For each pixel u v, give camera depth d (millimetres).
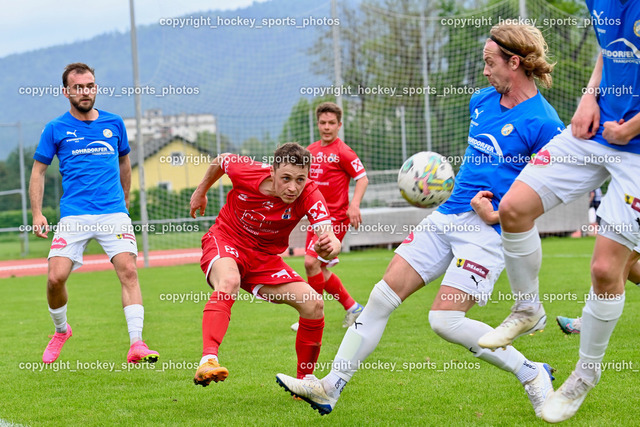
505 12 25797
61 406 5000
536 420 4344
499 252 4473
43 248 28047
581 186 3906
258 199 4805
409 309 9078
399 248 4605
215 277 4805
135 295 6250
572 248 17172
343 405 4844
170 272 16141
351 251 19922
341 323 8367
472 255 4430
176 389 5449
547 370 4594
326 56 25000
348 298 8109
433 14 34938
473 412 4562
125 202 6965
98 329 8477
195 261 19922
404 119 26312
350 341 4438
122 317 9453
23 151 26766
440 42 28000
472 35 26781
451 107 26859
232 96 22469
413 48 28250
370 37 28891
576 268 12898
